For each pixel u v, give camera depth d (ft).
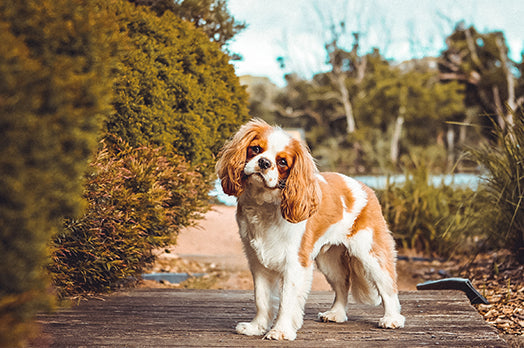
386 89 135.95
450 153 124.26
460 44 139.44
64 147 8.91
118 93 17.48
